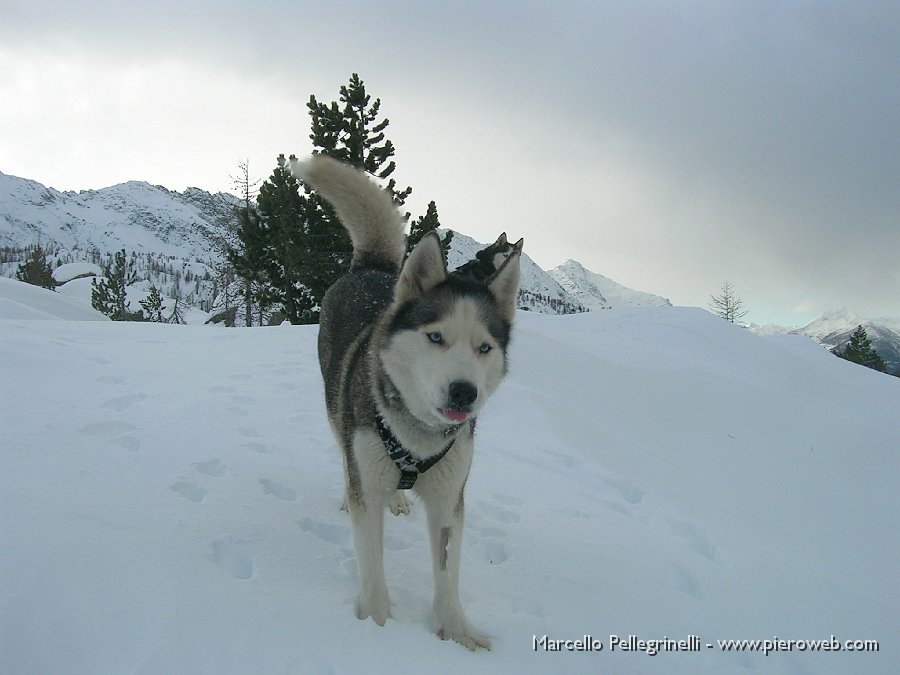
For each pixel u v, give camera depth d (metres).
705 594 3.89
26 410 4.61
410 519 4.39
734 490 6.72
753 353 13.14
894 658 3.60
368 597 2.98
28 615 2.35
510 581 3.66
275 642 2.55
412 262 3.33
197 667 2.32
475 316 3.18
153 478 3.74
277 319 27.20
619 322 15.43
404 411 3.12
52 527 2.86
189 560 2.92
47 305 17.80
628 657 3.09
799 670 3.33
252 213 27.05
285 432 5.36
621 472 6.29
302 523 3.77
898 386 13.62
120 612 2.47
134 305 33.81
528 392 7.71
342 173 4.89
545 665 2.90
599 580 3.79
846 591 4.41
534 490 5.20
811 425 8.65
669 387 8.99
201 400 5.88
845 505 6.79
